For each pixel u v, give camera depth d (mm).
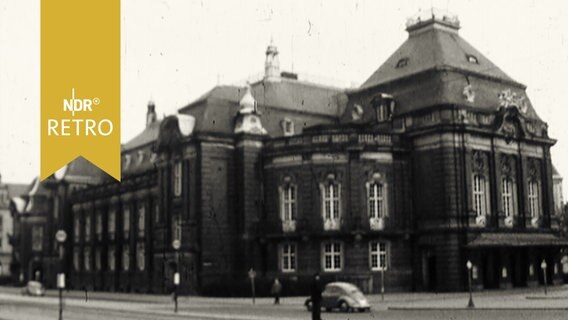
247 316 34094
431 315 33688
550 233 62562
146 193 74438
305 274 55969
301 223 56781
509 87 62531
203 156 59406
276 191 58844
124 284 77938
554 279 62594
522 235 59188
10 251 133125
